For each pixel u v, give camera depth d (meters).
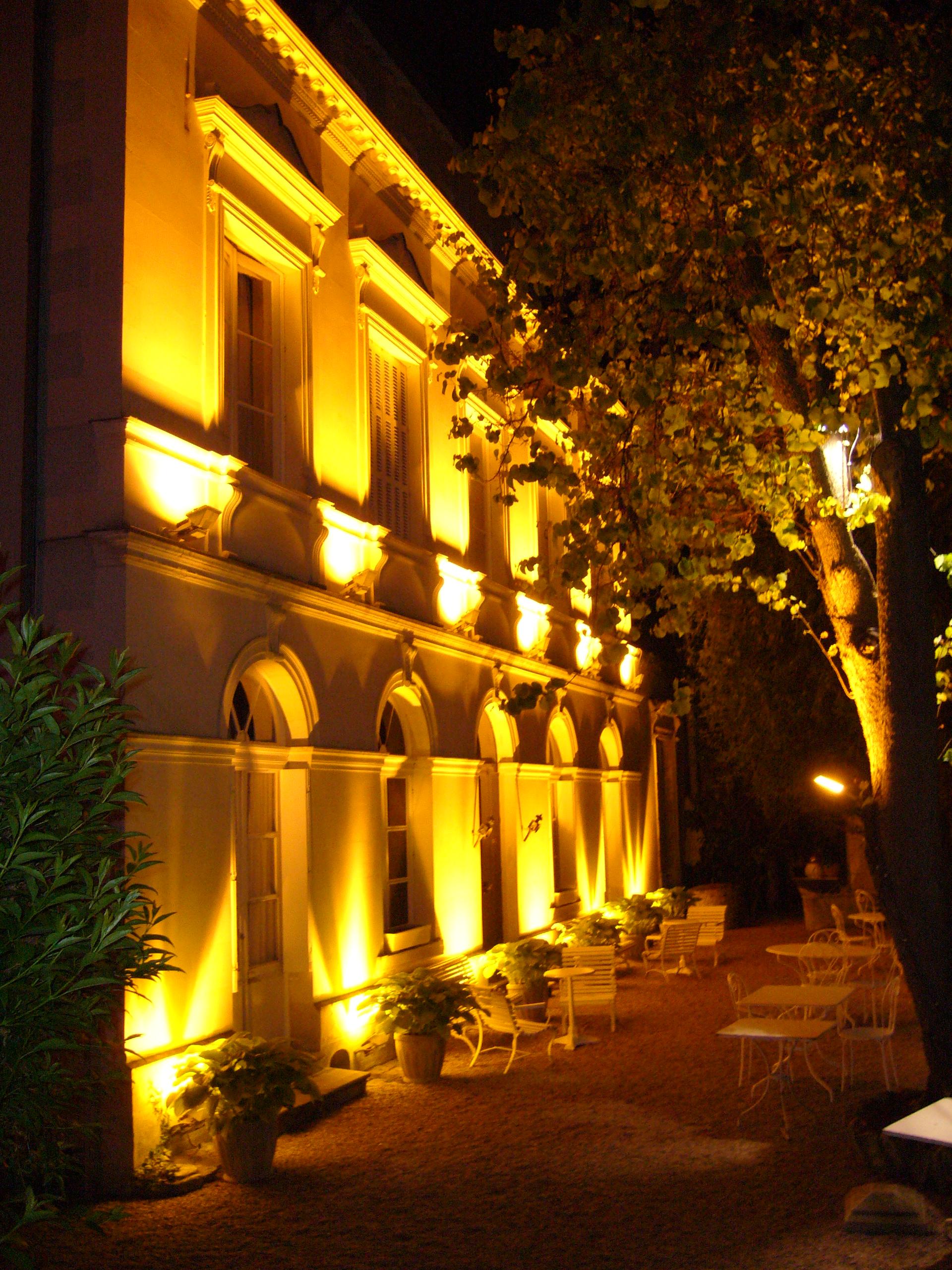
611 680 24.11
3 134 9.58
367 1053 12.29
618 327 8.62
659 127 8.03
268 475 11.66
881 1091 10.77
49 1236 7.53
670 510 9.20
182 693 9.48
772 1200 7.99
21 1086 4.57
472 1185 8.55
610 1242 7.35
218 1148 8.71
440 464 15.76
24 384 9.23
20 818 4.53
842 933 18.05
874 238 8.19
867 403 8.94
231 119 10.59
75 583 9.00
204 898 9.62
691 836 29.59
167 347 9.72
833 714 20.06
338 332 12.92
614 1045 13.51
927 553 9.05
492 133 8.90
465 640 15.93
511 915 17.58
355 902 12.43
